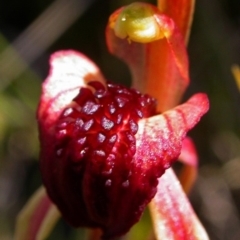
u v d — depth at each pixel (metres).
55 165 0.06
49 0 0.14
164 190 0.07
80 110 0.06
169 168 0.07
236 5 0.13
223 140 0.13
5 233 0.12
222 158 0.13
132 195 0.06
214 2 0.12
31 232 0.08
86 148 0.06
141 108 0.07
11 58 0.12
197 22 0.13
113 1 0.13
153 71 0.07
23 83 0.12
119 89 0.07
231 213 0.13
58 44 0.14
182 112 0.06
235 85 0.12
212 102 0.13
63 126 0.06
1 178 0.13
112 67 0.14
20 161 0.13
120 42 0.07
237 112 0.12
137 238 0.08
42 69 0.14
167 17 0.07
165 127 0.06
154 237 0.07
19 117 0.12
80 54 0.07
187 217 0.06
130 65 0.07
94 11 0.14
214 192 0.13
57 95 0.07
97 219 0.06
